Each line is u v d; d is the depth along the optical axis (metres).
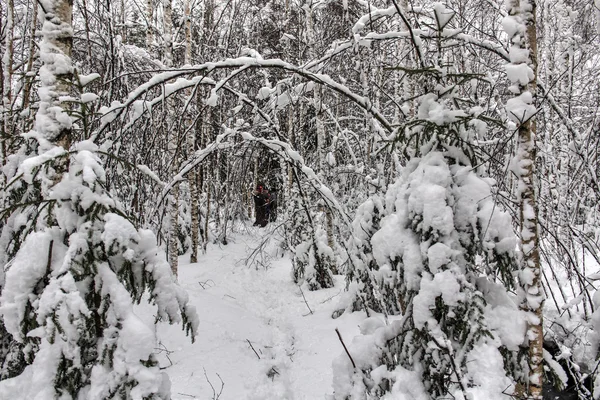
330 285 7.26
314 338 4.99
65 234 2.21
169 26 6.54
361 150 7.61
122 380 2.03
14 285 2.04
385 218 2.98
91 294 2.13
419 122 2.68
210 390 3.63
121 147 3.90
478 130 2.71
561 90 6.80
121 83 4.15
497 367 2.29
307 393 3.77
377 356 2.78
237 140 5.96
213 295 6.44
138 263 2.32
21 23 5.73
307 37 7.86
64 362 2.00
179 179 4.16
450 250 2.47
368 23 4.05
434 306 2.44
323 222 8.76
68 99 2.35
